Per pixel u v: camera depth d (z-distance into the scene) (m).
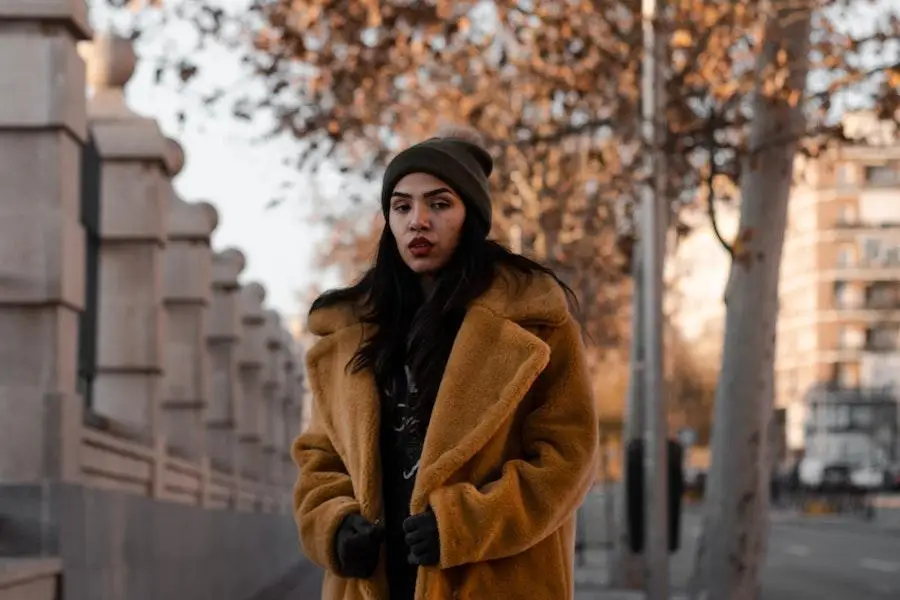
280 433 32.62
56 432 11.50
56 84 11.74
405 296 5.18
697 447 119.50
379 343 5.13
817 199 162.12
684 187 22.94
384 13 19.41
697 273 117.75
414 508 4.89
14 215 11.66
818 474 77.75
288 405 35.25
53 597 10.82
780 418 22.80
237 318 23.69
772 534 51.34
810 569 32.16
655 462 19.20
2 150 11.70
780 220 17.16
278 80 20.73
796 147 17.27
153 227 16.11
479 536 4.81
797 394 150.62
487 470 4.98
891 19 17.80
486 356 4.96
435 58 19.81
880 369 92.12
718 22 20.08
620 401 73.62
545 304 5.02
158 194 16.17
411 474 5.05
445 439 4.89
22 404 11.52
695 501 95.25
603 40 24.09
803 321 165.00
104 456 13.20
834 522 63.56
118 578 12.84
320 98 21.69
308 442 5.39
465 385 4.93
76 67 12.08
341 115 21.86
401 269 5.20
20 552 10.88
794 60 17.03
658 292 19.55
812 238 162.12
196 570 17.67
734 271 17.27
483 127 26.81
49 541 10.89
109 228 16.09
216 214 19.77
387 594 4.99
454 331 5.06
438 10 19.66
